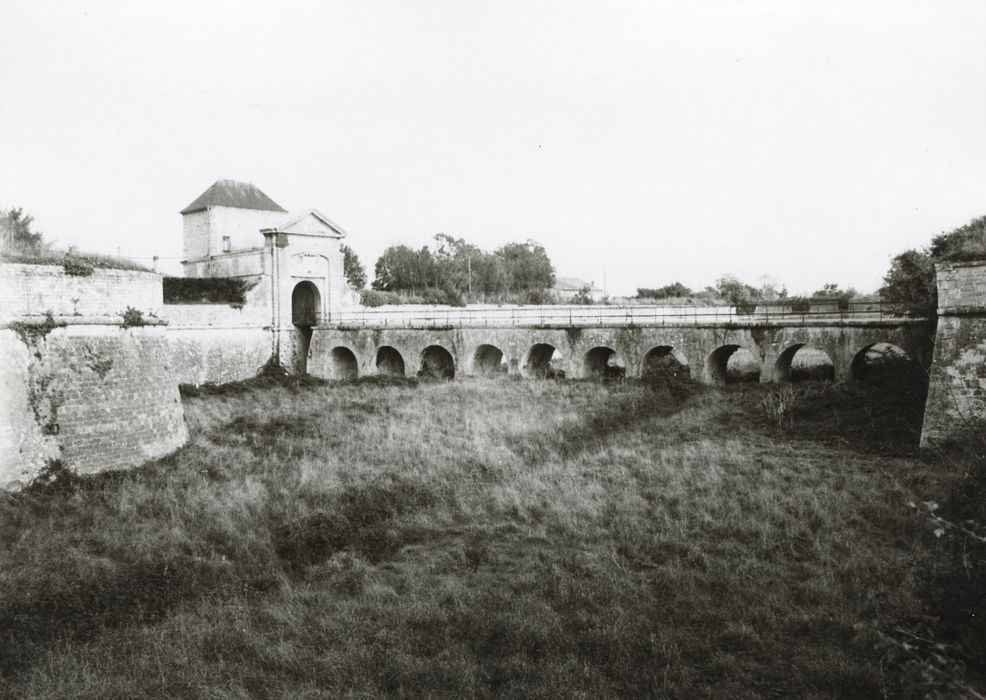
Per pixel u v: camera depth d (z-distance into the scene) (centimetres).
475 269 8750
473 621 1374
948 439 2286
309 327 5131
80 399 2308
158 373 2691
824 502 1888
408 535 1862
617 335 3816
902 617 1273
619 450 2530
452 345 4391
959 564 1317
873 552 1594
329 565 1672
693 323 3572
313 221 5131
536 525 1881
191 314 4300
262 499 2084
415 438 2797
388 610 1428
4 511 1927
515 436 2781
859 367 3234
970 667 1079
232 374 4575
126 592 1507
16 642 1292
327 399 3891
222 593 1527
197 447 2736
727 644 1277
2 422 2045
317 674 1201
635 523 1834
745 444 2555
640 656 1247
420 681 1165
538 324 4091
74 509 2005
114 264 2555
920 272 2962
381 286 8331
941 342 2389
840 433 2606
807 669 1171
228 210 5597
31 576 1553
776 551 1642
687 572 1549
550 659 1239
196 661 1241
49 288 2250
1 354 2072
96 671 1207
